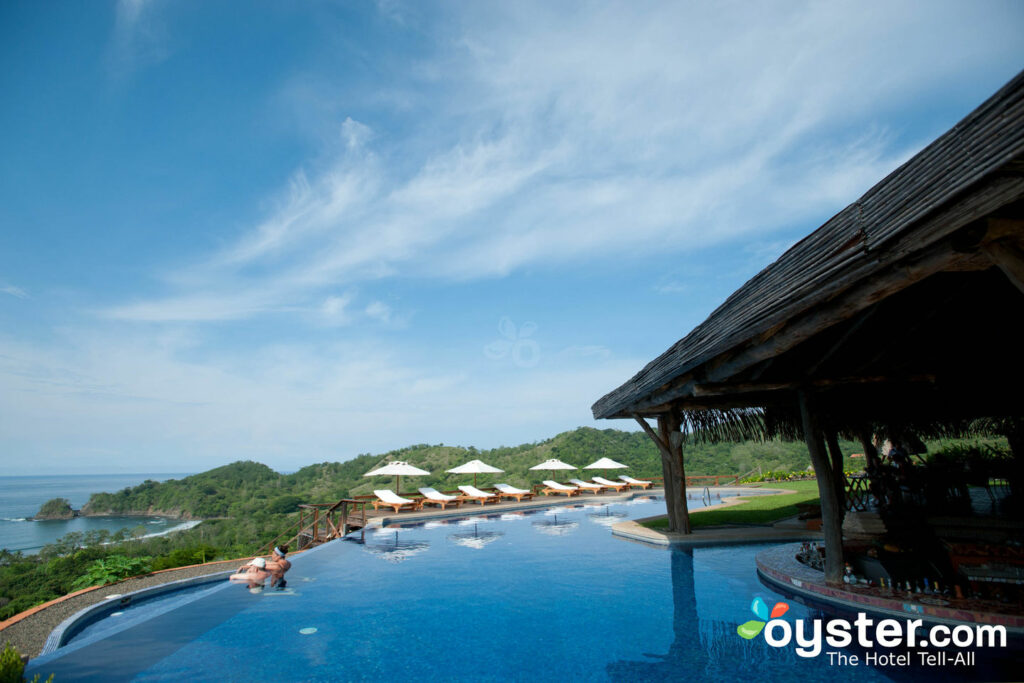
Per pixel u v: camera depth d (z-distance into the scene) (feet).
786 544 32.81
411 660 16.98
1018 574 19.03
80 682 15.43
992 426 38.58
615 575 28.25
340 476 263.70
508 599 24.17
